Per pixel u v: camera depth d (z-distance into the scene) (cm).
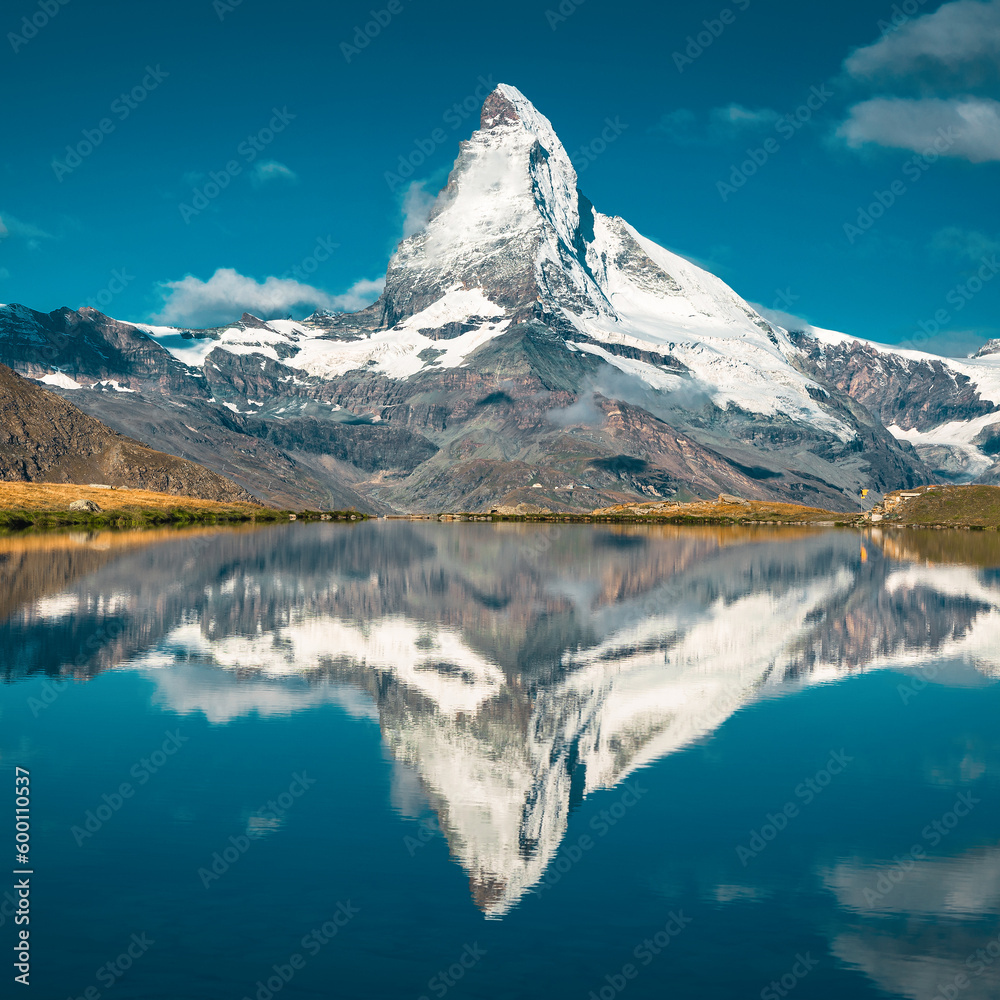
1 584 9544
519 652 6284
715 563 14388
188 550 15175
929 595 9894
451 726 4412
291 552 15412
